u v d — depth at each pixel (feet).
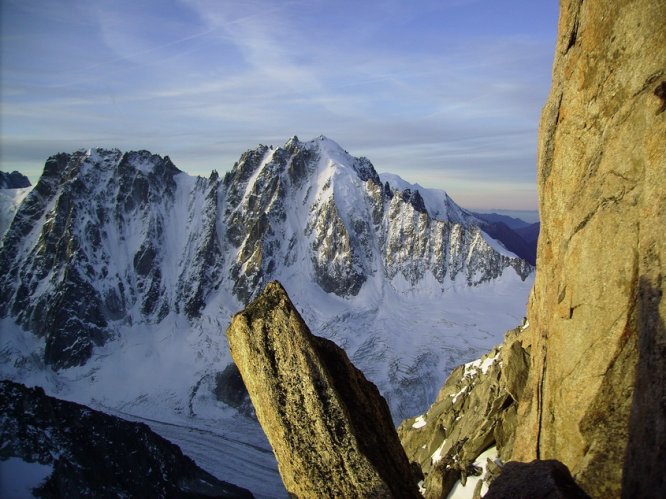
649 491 31.71
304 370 32.78
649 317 37.78
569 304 50.16
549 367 52.75
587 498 26.99
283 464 32.91
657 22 44.32
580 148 52.75
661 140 41.06
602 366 44.55
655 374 35.24
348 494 30.83
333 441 31.63
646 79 44.86
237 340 34.73
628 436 35.70
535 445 54.60
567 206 53.88
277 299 34.58
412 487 32.48
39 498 200.03
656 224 39.86
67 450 241.35
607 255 46.55
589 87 51.75
